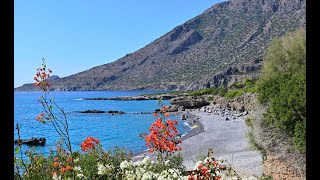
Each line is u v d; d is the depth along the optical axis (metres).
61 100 148.38
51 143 35.78
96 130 53.22
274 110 13.89
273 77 15.91
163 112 5.71
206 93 98.06
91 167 7.28
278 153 14.32
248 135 17.38
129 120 66.44
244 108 60.31
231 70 168.75
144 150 31.61
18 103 128.38
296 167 13.56
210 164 4.81
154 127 5.69
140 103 118.00
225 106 69.12
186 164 22.28
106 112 83.31
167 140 5.70
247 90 63.50
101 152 8.62
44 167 6.96
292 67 18.66
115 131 51.34
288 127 13.43
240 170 17.97
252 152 24.70
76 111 86.62
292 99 13.18
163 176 5.43
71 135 47.41
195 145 32.38
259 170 17.77
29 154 7.03
